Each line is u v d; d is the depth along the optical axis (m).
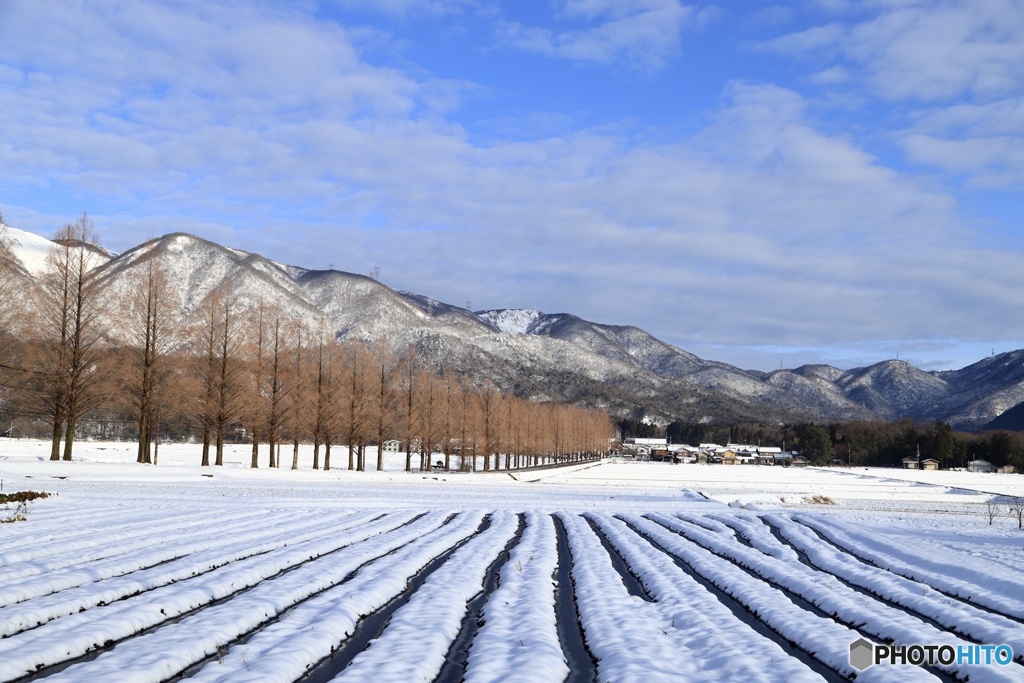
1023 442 142.88
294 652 9.27
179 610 11.62
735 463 187.00
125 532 18.72
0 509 22.69
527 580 15.07
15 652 8.77
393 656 9.30
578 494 45.84
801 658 10.47
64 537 17.34
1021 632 11.20
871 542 23.45
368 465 83.88
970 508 46.44
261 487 38.88
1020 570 17.41
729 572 16.75
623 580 16.31
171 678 8.59
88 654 9.45
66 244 41.88
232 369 49.41
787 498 48.03
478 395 79.12
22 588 11.56
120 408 47.09
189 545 17.08
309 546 18.11
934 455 152.38
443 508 30.48
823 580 15.77
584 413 151.88
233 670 8.52
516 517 28.44
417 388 64.88
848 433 195.12
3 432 82.75
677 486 65.12
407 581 15.08
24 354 40.19
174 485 37.19
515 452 93.06
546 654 9.46
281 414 53.16
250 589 13.63
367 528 22.50
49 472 37.56
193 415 49.12
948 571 17.77
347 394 57.38
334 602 12.32
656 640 10.44
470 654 9.70
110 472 40.16
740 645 10.14
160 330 46.53
